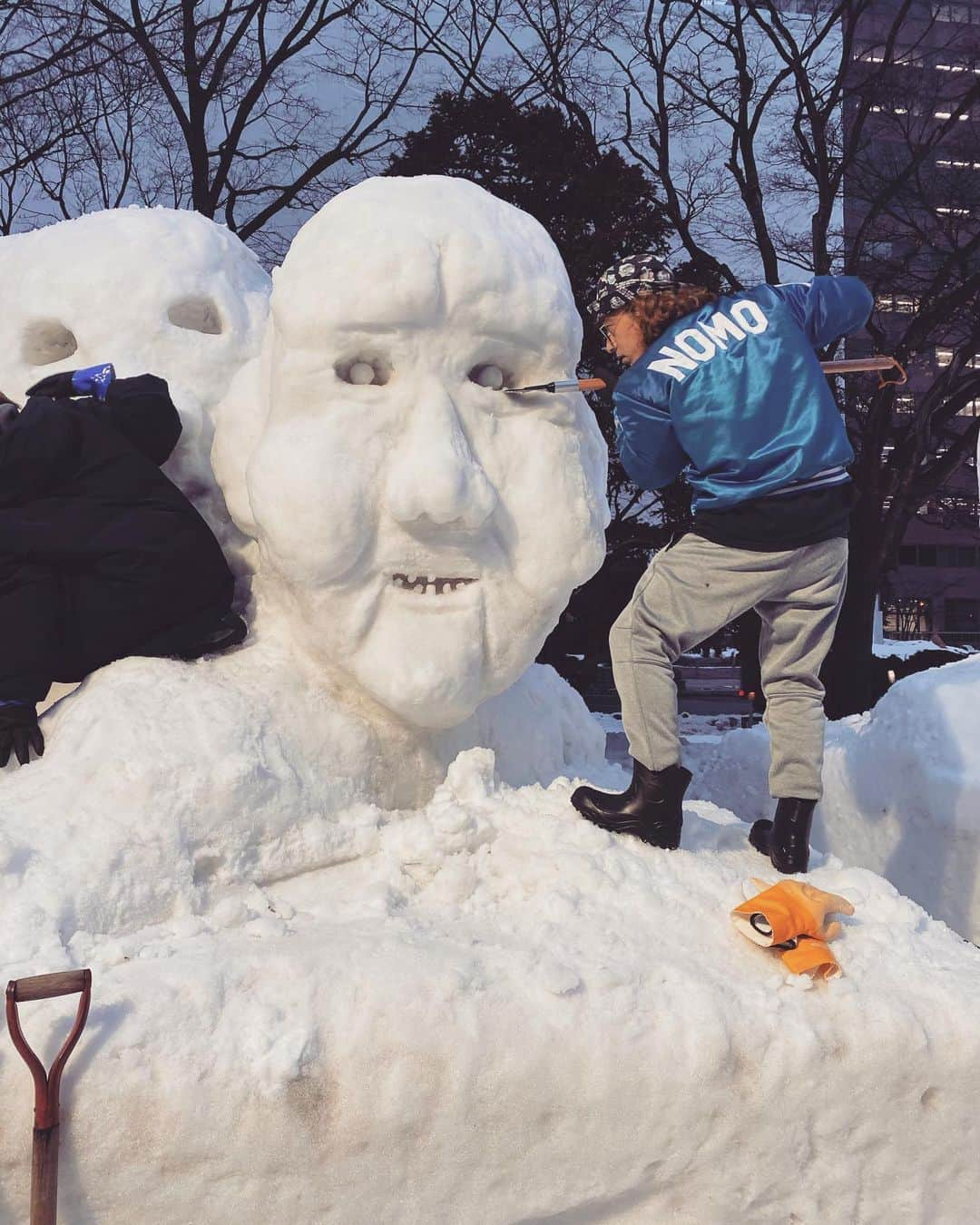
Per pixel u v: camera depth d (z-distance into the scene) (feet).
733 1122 7.45
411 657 10.52
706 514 9.94
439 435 10.25
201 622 11.09
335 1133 6.81
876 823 16.46
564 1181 7.25
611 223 50.47
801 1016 7.77
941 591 173.58
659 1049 7.38
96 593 10.71
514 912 8.87
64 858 8.36
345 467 10.22
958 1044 7.83
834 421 9.93
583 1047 7.25
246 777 9.37
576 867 9.23
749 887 9.11
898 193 55.77
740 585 9.86
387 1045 6.97
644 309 10.16
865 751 16.97
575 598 46.88
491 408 10.78
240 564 12.17
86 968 6.45
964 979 8.40
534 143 51.49
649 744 9.94
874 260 55.57
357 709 11.16
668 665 10.12
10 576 10.71
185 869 8.80
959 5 62.85
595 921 8.63
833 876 10.05
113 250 13.41
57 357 13.84
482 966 7.61
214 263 13.85
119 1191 6.51
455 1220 7.11
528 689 14.38
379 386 10.65
